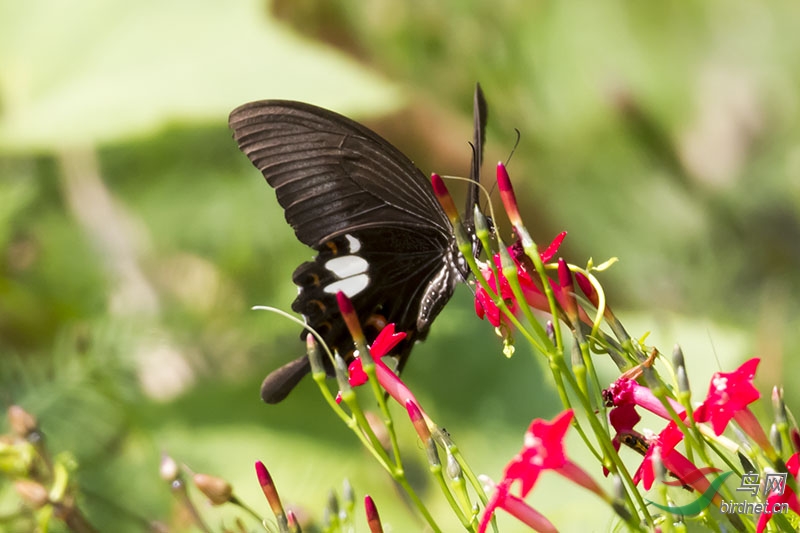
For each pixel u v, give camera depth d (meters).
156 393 1.26
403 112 1.59
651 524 0.95
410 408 0.96
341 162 1.04
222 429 1.25
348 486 0.98
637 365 0.96
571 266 0.97
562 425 0.94
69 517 1.02
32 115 1.39
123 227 1.39
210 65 1.42
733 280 1.48
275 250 1.42
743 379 0.95
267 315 1.37
